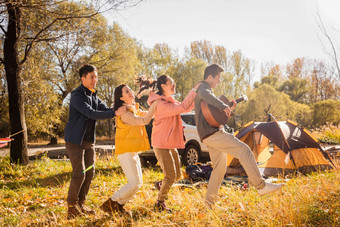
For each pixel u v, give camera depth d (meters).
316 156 6.72
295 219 3.07
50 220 3.91
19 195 5.50
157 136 3.99
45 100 18.86
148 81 4.33
